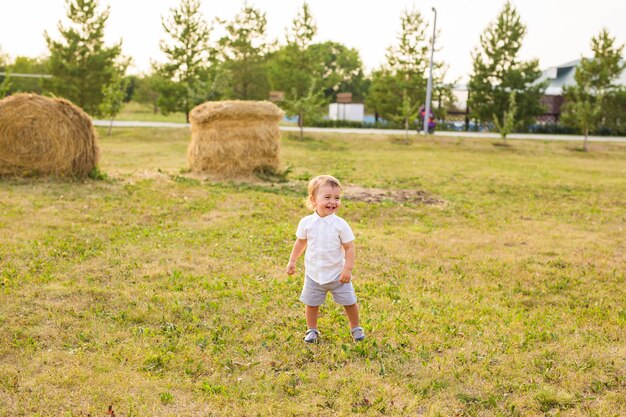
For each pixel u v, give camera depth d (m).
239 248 7.40
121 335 4.61
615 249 8.18
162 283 5.90
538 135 33.62
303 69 37.38
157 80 34.44
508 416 3.64
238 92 40.97
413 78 34.53
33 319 4.84
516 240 8.57
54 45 28.34
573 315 5.47
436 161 20.03
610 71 27.20
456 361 4.34
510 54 33.00
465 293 6.04
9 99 11.63
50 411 3.49
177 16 32.56
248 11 39.22
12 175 11.79
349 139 26.08
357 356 4.41
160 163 16.67
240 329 4.83
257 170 13.96
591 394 3.93
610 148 26.69
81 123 12.08
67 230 8.02
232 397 3.74
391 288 6.04
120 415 3.50
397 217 10.08
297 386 3.93
